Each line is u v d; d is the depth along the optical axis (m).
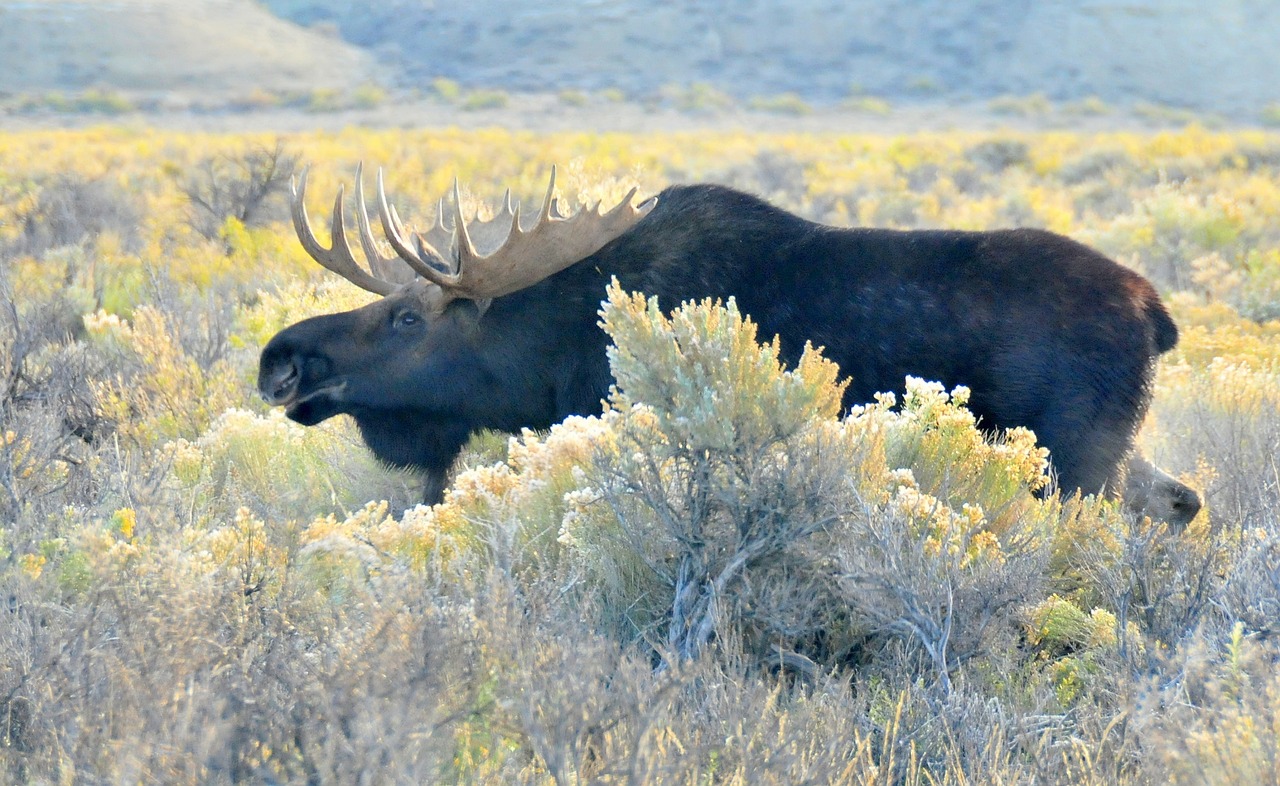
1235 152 126.62
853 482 19.09
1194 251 59.53
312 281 40.19
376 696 12.71
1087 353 24.16
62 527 20.00
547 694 13.63
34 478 23.19
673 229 26.03
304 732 12.64
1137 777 14.02
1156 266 58.31
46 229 64.88
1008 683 16.77
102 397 30.25
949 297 24.77
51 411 27.30
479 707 13.57
